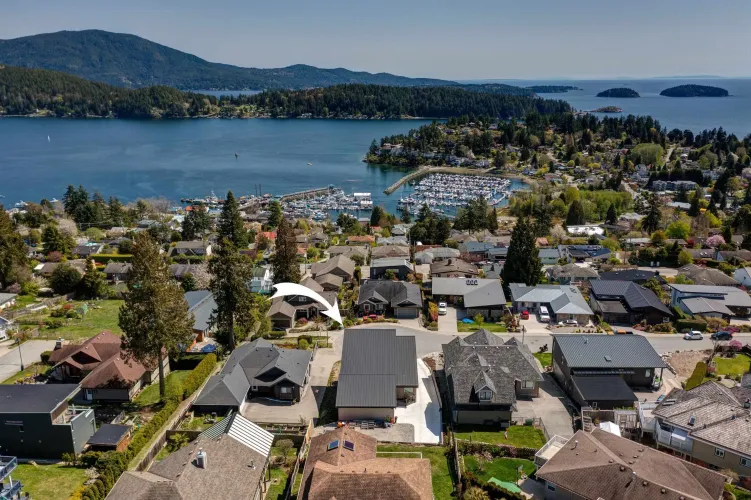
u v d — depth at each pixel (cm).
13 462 3841
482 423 5400
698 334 7562
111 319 8194
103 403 5628
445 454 4809
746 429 4388
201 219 15338
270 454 4612
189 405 5431
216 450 3947
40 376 6162
